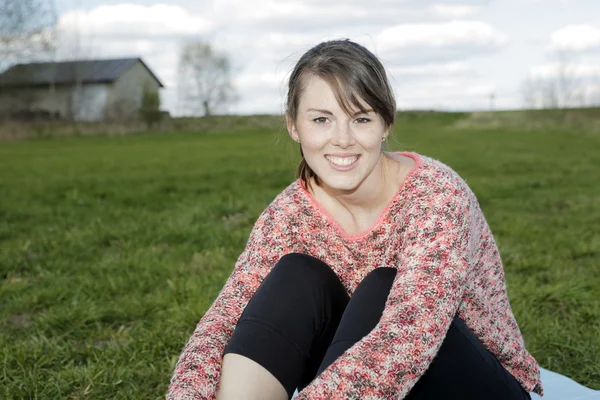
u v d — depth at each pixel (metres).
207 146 25.36
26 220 7.66
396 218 1.75
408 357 1.44
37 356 3.26
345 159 1.71
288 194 1.89
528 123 33.53
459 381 1.64
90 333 3.68
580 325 3.59
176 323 3.65
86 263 5.34
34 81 47.44
